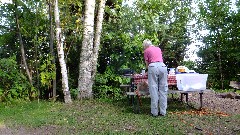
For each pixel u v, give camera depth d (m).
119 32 11.71
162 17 15.73
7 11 10.70
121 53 11.61
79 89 10.20
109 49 11.76
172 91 7.45
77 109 8.09
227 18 15.95
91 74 10.48
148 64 7.20
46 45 11.20
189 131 5.52
